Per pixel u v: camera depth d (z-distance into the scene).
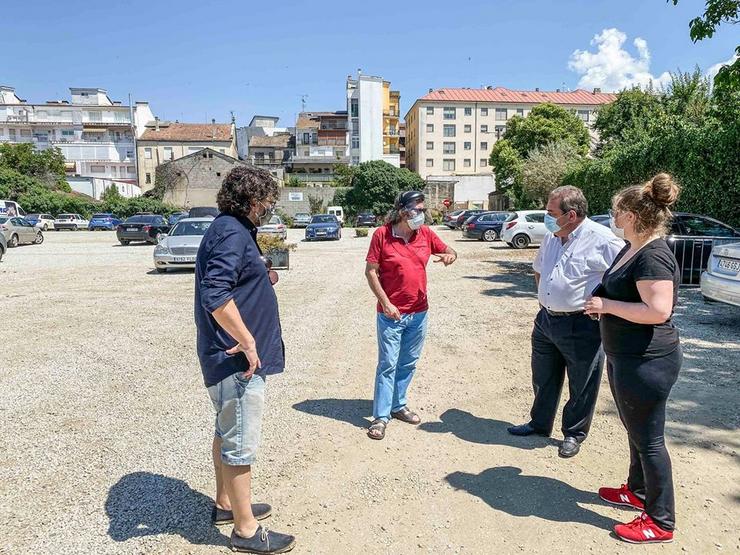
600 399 4.57
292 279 12.00
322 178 73.62
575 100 75.31
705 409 4.25
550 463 3.46
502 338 6.59
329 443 3.76
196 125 71.88
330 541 2.67
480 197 60.97
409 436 3.88
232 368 2.45
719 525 2.75
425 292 3.96
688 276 9.82
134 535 2.71
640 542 2.62
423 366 5.51
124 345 6.35
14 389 4.84
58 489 3.14
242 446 2.51
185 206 57.31
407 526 2.79
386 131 80.00
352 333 6.96
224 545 2.64
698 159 11.70
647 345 2.50
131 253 19.11
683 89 24.27
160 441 3.78
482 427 4.03
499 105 74.62
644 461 2.62
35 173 54.09
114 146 74.56
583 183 20.09
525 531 2.74
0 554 2.53
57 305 8.90
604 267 3.34
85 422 4.11
